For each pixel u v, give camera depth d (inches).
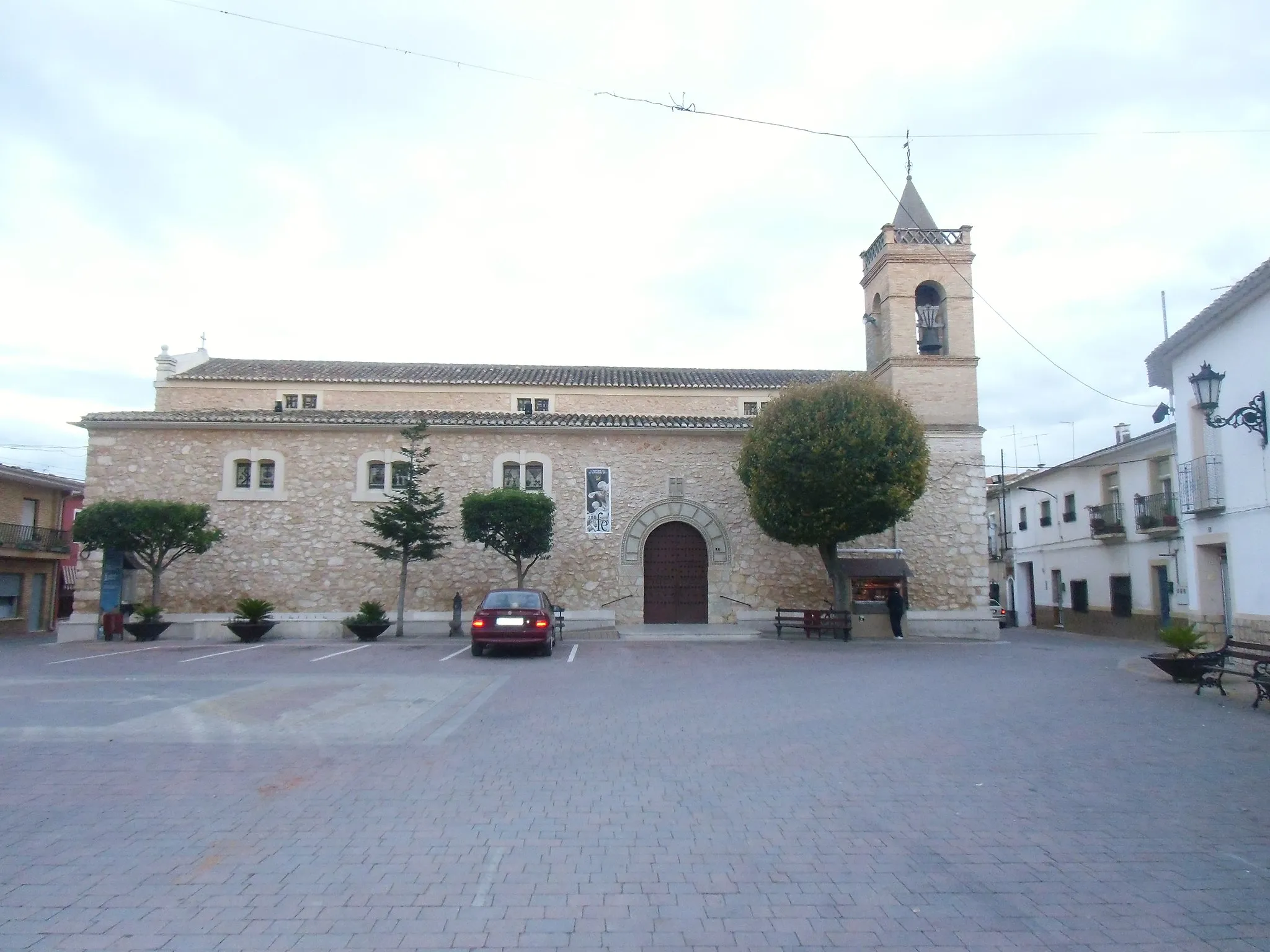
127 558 904.3
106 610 886.4
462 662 632.4
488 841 215.3
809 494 823.1
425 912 171.0
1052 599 1419.8
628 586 944.3
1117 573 1186.0
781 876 193.0
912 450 829.8
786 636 903.7
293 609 916.6
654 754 316.2
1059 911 174.6
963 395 975.6
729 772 289.3
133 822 226.8
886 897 181.0
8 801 246.4
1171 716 405.4
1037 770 293.7
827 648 774.5
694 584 963.3
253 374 1104.8
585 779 278.4
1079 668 620.7
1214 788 272.1
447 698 447.2
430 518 866.1
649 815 239.1
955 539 961.5
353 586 923.4
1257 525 528.1
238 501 928.9
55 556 1320.1
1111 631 1197.7
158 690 469.4
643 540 956.6
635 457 965.2
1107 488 1229.7
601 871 195.3
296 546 925.8
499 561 933.8
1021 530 1566.2
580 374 1186.6
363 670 576.1
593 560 946.1
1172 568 1037.2
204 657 671.8
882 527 840.9
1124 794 264.2
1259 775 289.3
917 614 944.9
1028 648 842.8
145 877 187.6
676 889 184.9
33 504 1300.4
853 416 818.2
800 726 374.9
